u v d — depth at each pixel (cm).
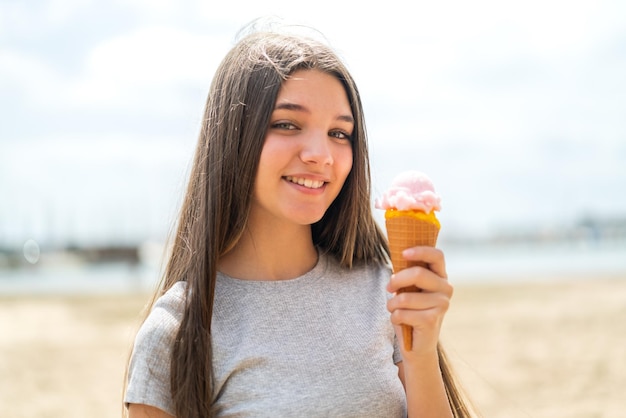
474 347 1060
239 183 204
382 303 221
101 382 906
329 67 207
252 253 215
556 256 4625
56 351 1168
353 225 225
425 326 183
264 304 206
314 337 204
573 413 670
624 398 723
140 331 199
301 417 190
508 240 6706
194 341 192
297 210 201
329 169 204
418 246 187
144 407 190
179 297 202
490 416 658
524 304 1620
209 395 192
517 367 904
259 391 192
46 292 2467
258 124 200
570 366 902
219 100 212
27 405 786
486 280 2475
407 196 189
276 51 206
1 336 1366
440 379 196
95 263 4009
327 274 222
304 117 201
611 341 1078
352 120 213
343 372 199
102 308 1833
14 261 4169
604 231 6606
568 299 1697
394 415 202
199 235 204
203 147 215
